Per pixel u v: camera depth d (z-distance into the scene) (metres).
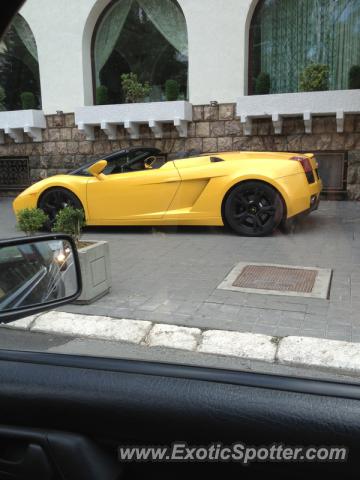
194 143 8.14
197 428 0.97
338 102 5.12
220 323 1.84
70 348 1.33
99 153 8.03
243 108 6.91
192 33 5.89
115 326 1.56
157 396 1.01
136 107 7.97
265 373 1.08
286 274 2.14
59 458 0.99
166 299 2.05
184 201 4.09
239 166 3.93
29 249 1.25
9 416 1.05
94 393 1.03
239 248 2.83
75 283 1.33
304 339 1.63
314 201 3.18
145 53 6.84
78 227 2.91
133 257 2.76
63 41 3.07
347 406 0.94
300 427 0.93
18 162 6.90
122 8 5.82
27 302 1.22
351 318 1.77
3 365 1.13
